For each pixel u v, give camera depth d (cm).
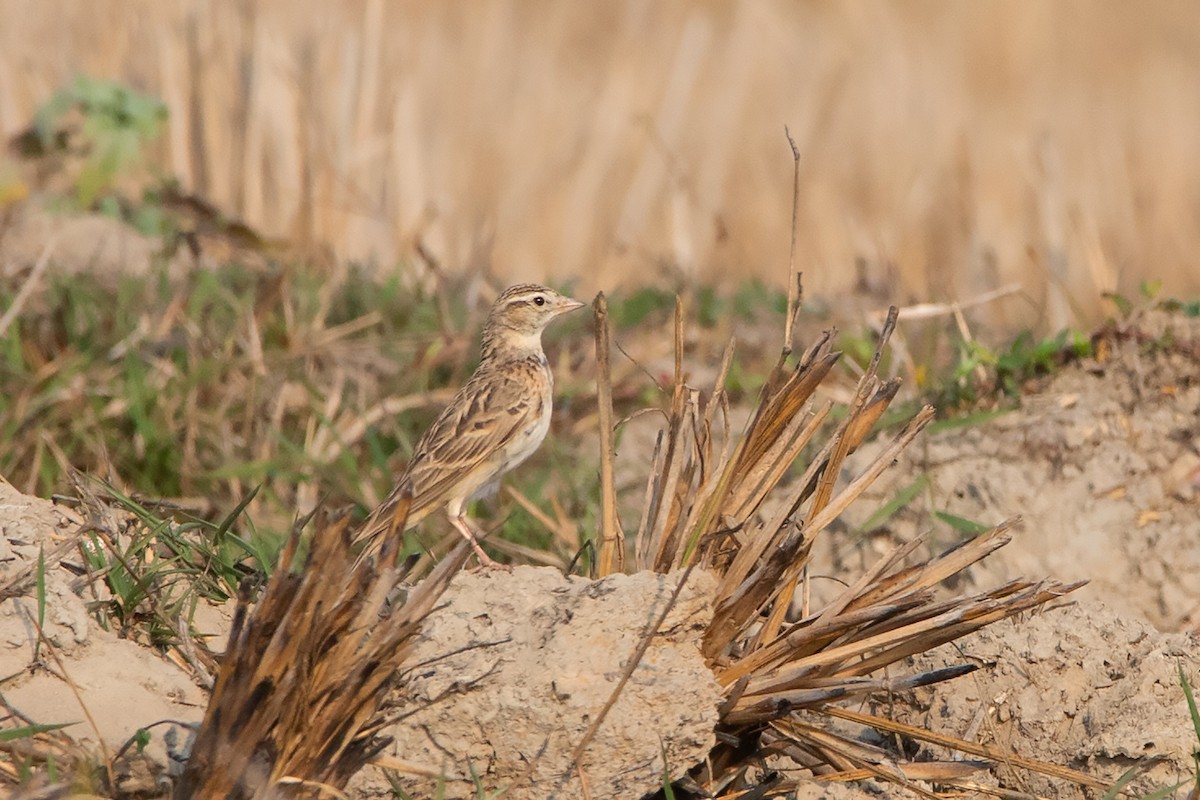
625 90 2969
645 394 1628
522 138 2892
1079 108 3219
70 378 1463
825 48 3334
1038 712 937
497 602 854
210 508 1345
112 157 2008
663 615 793
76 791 737
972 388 1396
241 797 740
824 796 876
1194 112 3238
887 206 2683
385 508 1095
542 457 1529
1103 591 1233
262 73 2333
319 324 1667
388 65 2572
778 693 866
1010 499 1267
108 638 862
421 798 801
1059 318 1886
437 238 2367
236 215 2200
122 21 2470
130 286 1675
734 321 1858
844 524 1271
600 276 2367
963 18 3572
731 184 2777
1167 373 1333
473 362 1664
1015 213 2658
